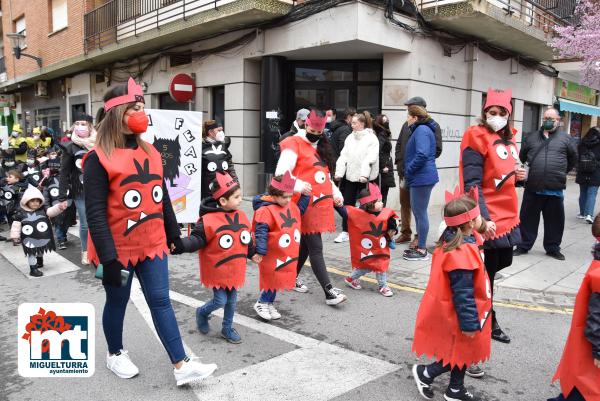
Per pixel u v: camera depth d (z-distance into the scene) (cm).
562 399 287
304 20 934
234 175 737
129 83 313
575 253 702
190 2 1128
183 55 1252
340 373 354
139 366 362
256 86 1119
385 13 884
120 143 310
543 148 661
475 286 299
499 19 950
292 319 457
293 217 448
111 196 307
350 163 711
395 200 992
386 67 966
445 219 307
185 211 697
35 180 880
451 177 1097
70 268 627
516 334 430
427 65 984
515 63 1258
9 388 333
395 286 555
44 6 1753
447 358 301
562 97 1569
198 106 1224
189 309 480
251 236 435
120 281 304
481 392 332
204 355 381
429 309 308
